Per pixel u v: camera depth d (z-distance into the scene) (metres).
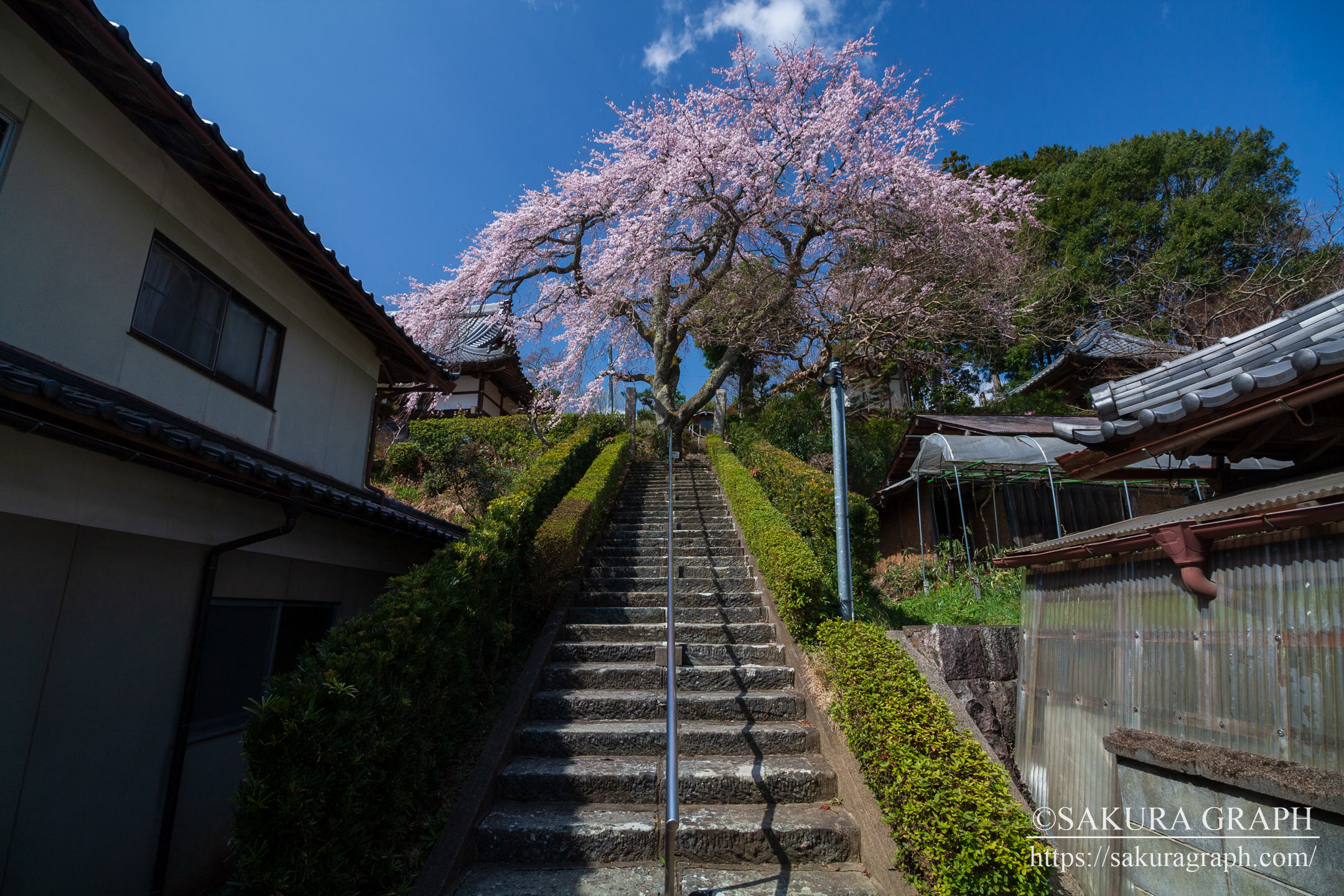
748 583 6.84
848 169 11.42
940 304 14.12
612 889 3.25
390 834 3.07
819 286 14.43
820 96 11.85
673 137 11.71
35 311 3.50
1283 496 2.57
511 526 5.56
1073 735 3.64
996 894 2.71
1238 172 18.38
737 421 15.88
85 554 3.47
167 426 3.53
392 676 3.28
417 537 5.92
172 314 4.48
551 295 14.16
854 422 14.29
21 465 2.98
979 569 8.44
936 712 3.58
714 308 15.20
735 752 4.38
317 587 5.46
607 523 9.02
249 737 2.55
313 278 5.62
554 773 3.97
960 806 2.91
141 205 4.23
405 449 13.02
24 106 3.47
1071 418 11.67
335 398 6.50
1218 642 2.70
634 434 14.62
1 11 3.30
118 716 3.59
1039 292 15.84
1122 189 19.50
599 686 5.09
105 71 3.56
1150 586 3.12
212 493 4.18
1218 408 2.95
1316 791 2.16
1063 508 9.95
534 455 13.45
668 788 3.07
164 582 3.92
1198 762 2.61
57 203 3.65
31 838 3.13
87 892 3.37
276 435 5.55
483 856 3.49
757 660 5.40
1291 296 11.88
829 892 3.23
